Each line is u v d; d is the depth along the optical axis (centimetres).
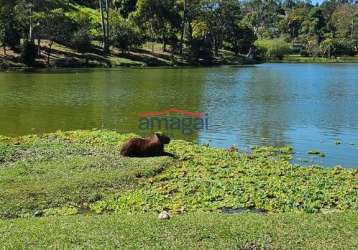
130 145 1805
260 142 2258
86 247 967
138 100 3797
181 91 4534
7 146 1953
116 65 8138
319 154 2014
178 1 10406
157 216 1183
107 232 1048
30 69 6812
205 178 1563
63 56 7744
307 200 1355
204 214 1214
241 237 1027
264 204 1327
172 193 1429
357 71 8475
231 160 1809
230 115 3080
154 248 964
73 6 10544
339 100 3969
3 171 1578
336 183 1529
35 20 7244
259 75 7056
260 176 1591
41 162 1705
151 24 9581
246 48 12731
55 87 4669
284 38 16175
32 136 2244
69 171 1588
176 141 2164
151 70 7669
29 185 1440
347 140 2319
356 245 995
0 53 7075
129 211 1285
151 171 1622
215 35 11494
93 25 9294
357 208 1304
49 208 1309
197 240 1009
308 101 3881
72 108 3312
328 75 7288
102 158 1762
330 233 1058
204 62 10212
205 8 11331
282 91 4688
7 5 6881
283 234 1047
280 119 2925
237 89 4825
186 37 11000
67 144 2019
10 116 2941
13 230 1064
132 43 8862
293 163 1847
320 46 14988
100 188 1450
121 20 9212
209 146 2142
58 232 1048
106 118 2909
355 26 16650
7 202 1314
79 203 1353
